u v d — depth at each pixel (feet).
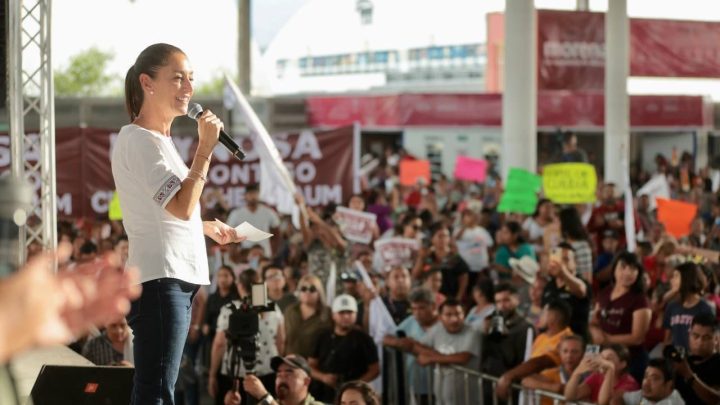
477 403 32.30
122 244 42.55
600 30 81.71
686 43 91.71
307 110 101.04
